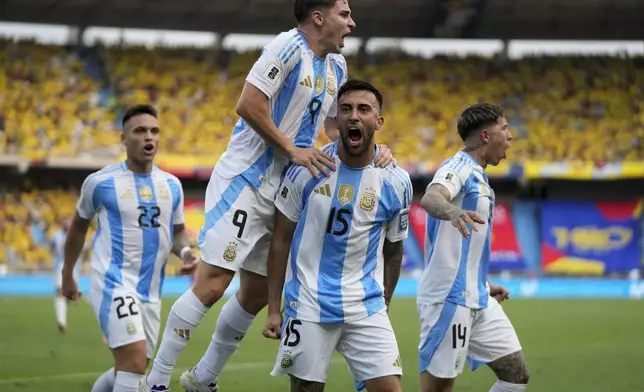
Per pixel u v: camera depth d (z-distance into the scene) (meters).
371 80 66.69
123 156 58.50
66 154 58.16
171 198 13.88
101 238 13.45
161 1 60.91
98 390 13.52
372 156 11.30
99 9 62.66
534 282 53.06
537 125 63.56
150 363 22.03
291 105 12.04
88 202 13.59
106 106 62.50
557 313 38.81
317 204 11.16
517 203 61.53
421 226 59.59
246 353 23.94
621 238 59.97
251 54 67.75
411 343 27.20
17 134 59.12
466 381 19.28
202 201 60.75
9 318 33.78
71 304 40.34
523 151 61.78
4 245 56.09
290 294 11.27
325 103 12.39
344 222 11.13
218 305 40.25
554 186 61.97
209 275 12.05
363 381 11.19
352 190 11.16
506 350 13.02
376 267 11.46
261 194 12.12
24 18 63.19
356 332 11.16
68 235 14.10
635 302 45.91
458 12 61.56
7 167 60.00
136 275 13.48
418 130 63.44
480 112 12.98
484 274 13.12
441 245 12.81
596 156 61.22
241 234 12.05
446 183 12.12
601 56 68.06
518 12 62.09
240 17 64.25
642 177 58.06
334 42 12.06
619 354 24.80
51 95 61.97
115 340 12.77
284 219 11.41
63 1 60.88
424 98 65.56
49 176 60.78
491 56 68.88
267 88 11.55
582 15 62.56
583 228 60.44
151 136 13.56
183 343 12.23
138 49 66.94
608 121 63.75
